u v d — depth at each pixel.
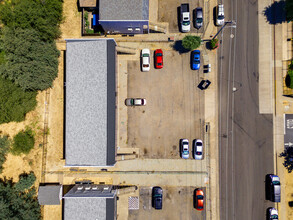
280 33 28.80
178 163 29.02
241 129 28.91
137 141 29.28
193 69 29.05
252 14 29.05
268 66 28.91
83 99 25.55
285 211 28.23
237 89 29.05
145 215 28.91
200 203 27.86
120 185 29.06
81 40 25.77
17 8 24.52
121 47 28.58
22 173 29.02
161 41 29.42
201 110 29.17
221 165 28.83
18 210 25.94
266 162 28.62
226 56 29.12
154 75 29.45
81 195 25.53
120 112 29.36
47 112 29.25
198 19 28.38
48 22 26.27
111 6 25.52
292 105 28.66
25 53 24.95
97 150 25.19
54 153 29.20
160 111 29.34
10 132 28.98
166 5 29.44
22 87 25.86
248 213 28.47
